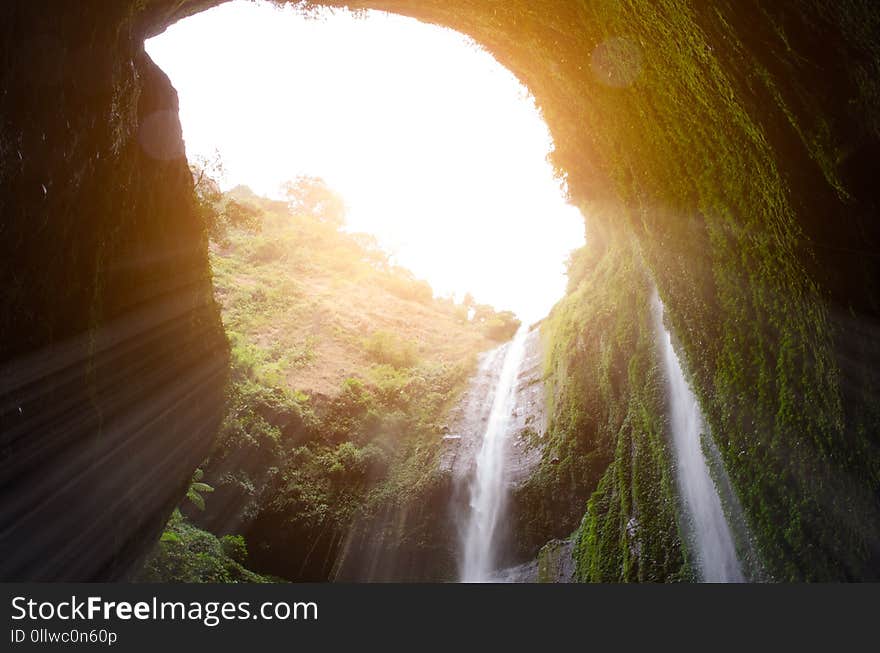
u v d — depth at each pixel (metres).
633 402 15.84
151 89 8.65
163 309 9.52
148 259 8.85
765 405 7.96
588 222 20.03
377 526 21.88
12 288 5.18
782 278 7.11
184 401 10.91
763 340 7.87
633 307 17.06
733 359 8.73
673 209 9.65
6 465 5.49
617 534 14.55
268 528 20.28
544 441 22.42
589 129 11.49
